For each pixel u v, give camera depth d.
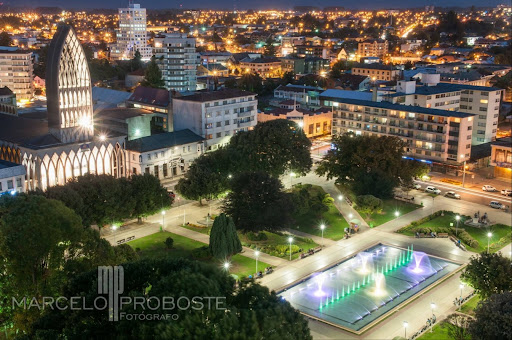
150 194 136.25
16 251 79.44
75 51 156.38
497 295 83.06
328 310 97.94
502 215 150.75
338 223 143.38
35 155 152.38
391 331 91.19
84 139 163.25
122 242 127.44
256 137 167.88
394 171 158.88
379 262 119.06
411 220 145.88
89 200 125.00
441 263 118.94
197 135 194.88
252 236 131.12
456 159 187.25
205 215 148.00
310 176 188.25
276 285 107.31
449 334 88.19
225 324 60.59
